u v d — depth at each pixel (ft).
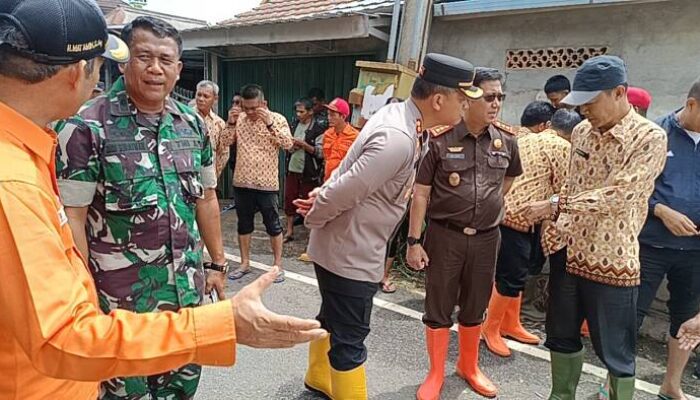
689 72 13.43
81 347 2.72
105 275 5.50
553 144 11.22
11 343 2.98
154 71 5.46
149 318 2.94
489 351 11.35
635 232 7.67
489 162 9.07
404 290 14.84
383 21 17.97
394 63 16.96
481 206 8.93
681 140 9.19
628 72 14.34
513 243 11.00
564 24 15.31
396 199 7.67
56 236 2.88
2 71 2.92
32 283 2.69
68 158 5.16
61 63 2.99
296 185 19.69
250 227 15.87
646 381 10.28
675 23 13.52
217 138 15.96
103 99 5.55
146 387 5.78
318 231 8.10
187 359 2.95
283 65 24.07
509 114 16.62
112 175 5.38
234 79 26.16
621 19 14.34
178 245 5.78
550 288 8.53
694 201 8.92
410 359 10.82
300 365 10.41
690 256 8.95
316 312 13.06
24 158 2.93
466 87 7.45
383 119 7.41
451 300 9.25
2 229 2.70
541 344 11.80
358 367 8.18
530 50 16.02
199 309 3.03
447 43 17.63
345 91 22.11
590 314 7.88
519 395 9.66
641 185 7.18
